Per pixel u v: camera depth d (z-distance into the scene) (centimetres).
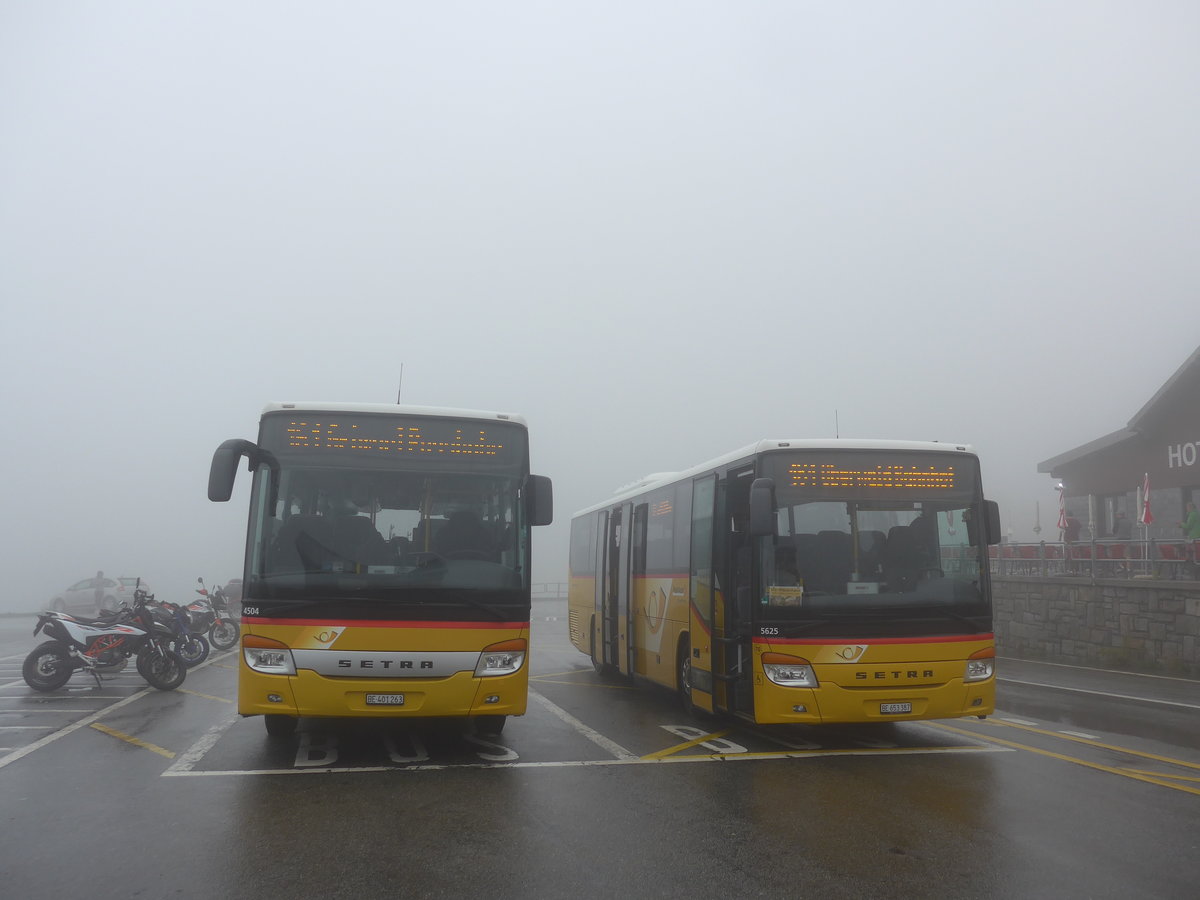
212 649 2053
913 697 829
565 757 838
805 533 853
